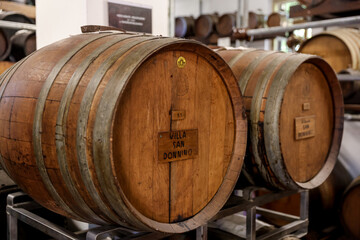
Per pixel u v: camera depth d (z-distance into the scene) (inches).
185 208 83.4
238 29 195.2
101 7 120.5
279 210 160.6
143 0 133.3
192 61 81.2
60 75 76.0
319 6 207.2
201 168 86.1
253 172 104.1
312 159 115.3
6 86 86.4
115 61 69.7
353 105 185.6
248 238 105.0
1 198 117.4
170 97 77.8
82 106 67.6
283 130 102.8
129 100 70.8
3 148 84.5
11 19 226.8
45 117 74.1
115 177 63.5
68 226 133.0
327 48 202.8
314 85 113.4
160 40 72.7
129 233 103.8
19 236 119.9
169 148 78.7
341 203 147.6
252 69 103.0
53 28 128.8
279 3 601.9
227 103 90.3
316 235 144.3
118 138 69.7
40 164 76.2
